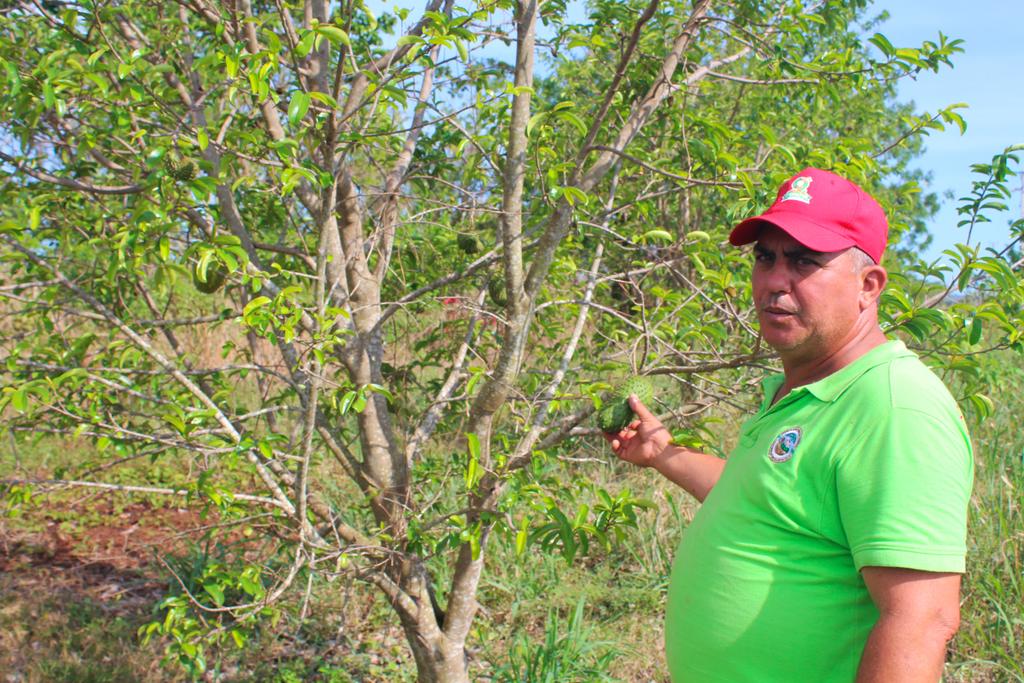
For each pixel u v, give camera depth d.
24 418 3.42
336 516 3.82
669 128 4.84
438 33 2.94
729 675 2.13
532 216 4.18
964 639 5.03
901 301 2.95
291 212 3.96
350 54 3.07
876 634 1.83
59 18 3.60
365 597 5.91
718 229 4.61
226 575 3.50
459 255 4.39
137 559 6.65
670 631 2.37
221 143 3.58
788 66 4.45
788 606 2.03
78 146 3.41
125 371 3.21
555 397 3.44
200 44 4.53
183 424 3.07
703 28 4.66
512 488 3.43
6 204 3.76
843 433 1.98
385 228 3.76
